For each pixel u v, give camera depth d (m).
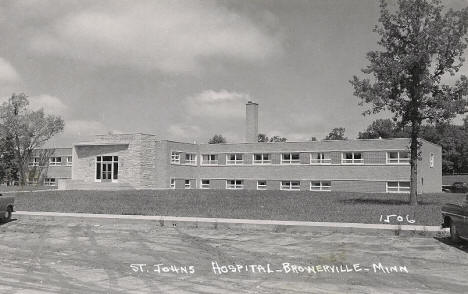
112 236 16.64
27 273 10.91
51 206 26.78
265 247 14.16
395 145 49.81
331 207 25.72
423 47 26.42
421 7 26.62
